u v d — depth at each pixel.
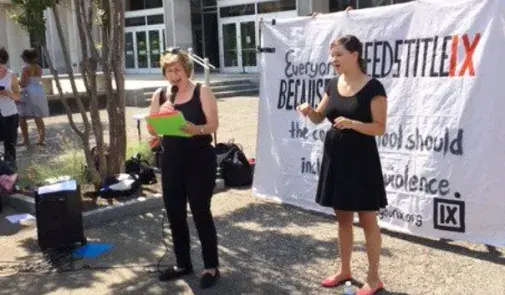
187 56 4.57
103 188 6.96
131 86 20.19
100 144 7.26
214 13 27.62
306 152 6.48
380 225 5.72
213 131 4.42
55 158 9.78
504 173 4.89
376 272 4.38
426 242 5.38
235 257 5.25
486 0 4.89
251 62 26.42
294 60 6.50
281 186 6.79
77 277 4.99
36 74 11.22
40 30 6.90
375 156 4.17
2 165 7.45
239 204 6.84
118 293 4.65
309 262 5.07
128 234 6.03
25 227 6.39
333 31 6.09
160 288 4.69
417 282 4.57
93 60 7.12
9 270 5.18
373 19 5.68
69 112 7.07
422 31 5.33
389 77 5.59
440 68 5.21
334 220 6.14
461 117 5.07
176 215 4.69
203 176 4.49
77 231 5.59
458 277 4.63
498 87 4.86
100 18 7.22
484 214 5.02
